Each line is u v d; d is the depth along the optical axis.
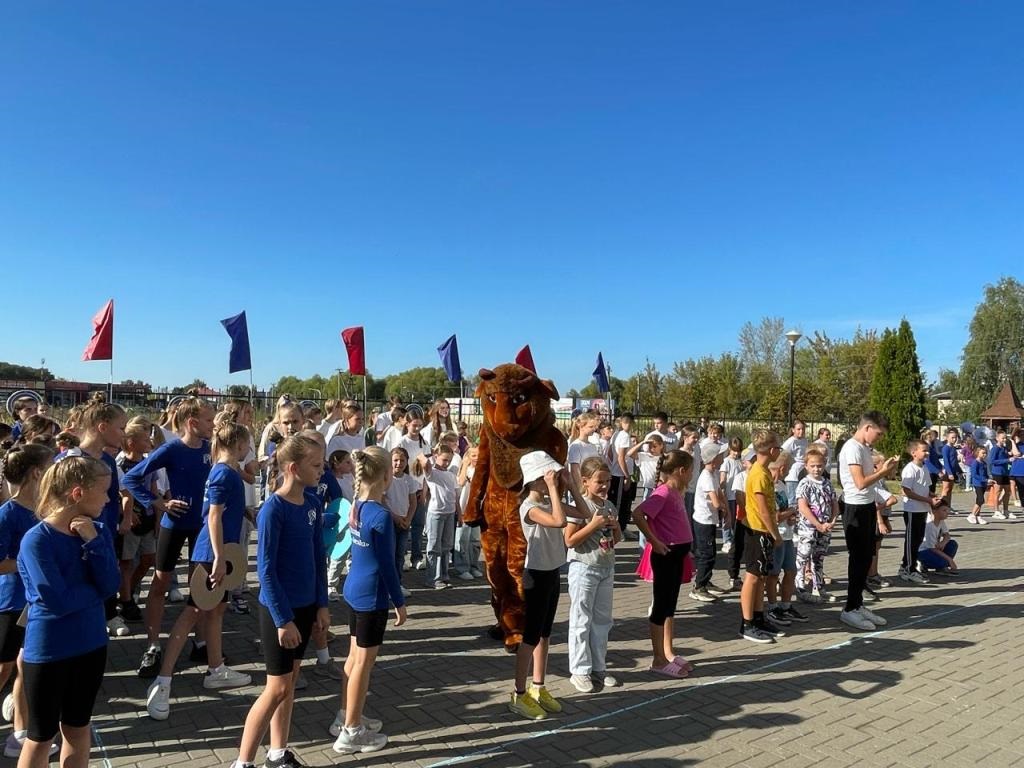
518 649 4.70
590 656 5.21
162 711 4.47
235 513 4.85
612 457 11.18
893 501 8.66
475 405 21.91
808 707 4.89
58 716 3.13
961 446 21.36
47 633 3.09
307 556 3.88
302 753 4.07
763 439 6.43
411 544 9.40
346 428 8.10
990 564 10.30
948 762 4.10
